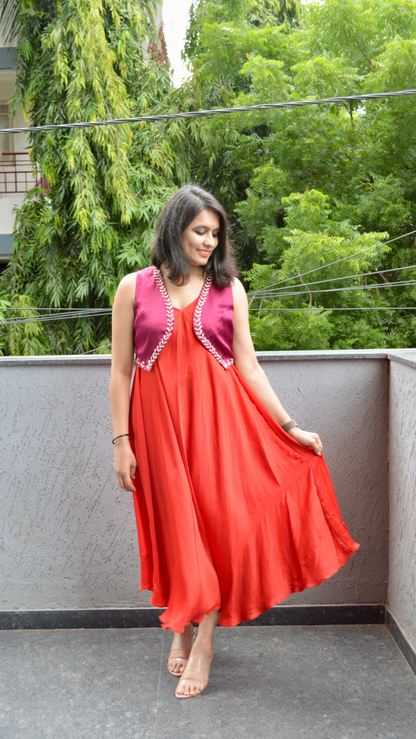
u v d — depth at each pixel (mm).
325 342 5773
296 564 1622
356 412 1979
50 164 6406
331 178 6914
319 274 5723
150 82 7070
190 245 1495
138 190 6742
